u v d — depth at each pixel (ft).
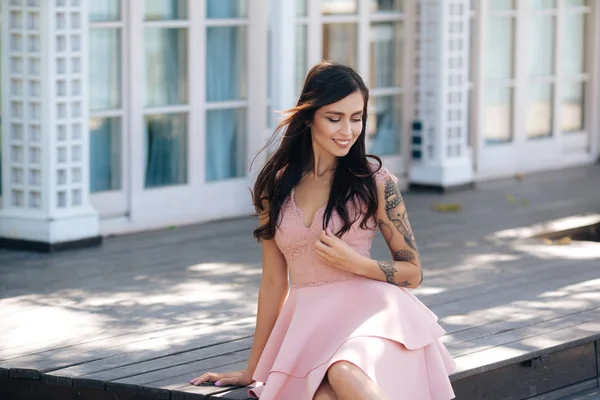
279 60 30.86
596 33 43.04
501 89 39.65
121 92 29.22
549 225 30.55
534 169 41.04
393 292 15.53
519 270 24.94
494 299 22.24
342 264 15.34
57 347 19.24
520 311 21.29
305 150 15.76
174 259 26.55
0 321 21.01
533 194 36.04
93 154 28.94
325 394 14.84
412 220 31.50
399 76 36.63
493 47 39.27
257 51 31.81
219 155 31.63
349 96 15.21
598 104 43.52
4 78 27.07
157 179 30.30
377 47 35.88
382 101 36.27
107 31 28.81
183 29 30.35
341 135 15.19
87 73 27.25
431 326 15.66
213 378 17.02
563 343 19.13
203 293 23.24
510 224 30.81
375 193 15.47
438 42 36.09
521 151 40.45
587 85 43.27
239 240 28.86
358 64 35.14
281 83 30.94
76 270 25.27
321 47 34.06
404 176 36.99
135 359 18.45
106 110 28.86
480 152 38.78
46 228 26.94
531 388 18.99
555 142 41.73
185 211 30.76
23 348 19.19
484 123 39.11
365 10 35.09
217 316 21.34
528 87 40.57
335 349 14.92
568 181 38.78
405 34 36.47
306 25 33.55
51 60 26.58
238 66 31.68
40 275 24.73
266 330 16.51
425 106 36.63
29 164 27.09
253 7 31.63
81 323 20.85
